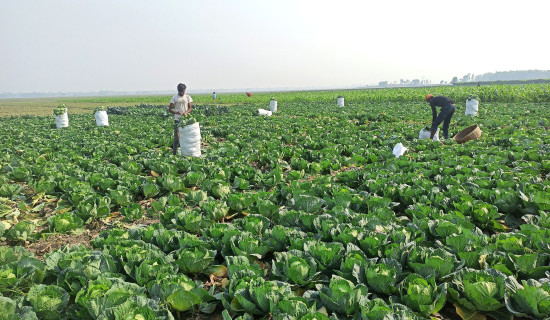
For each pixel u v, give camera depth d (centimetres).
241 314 355
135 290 348
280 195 700
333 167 924
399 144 1103
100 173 848
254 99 5569
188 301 345
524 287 334
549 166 846
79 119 2711
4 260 411
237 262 407
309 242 450
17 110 5188
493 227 554
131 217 621
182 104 1205
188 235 473
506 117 1847
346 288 341
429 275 379
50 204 739
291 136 1442
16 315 300
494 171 782
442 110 1271
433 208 584
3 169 937
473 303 348
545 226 512
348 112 2656
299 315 310
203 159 1064
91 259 406
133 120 2489
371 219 516
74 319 329
